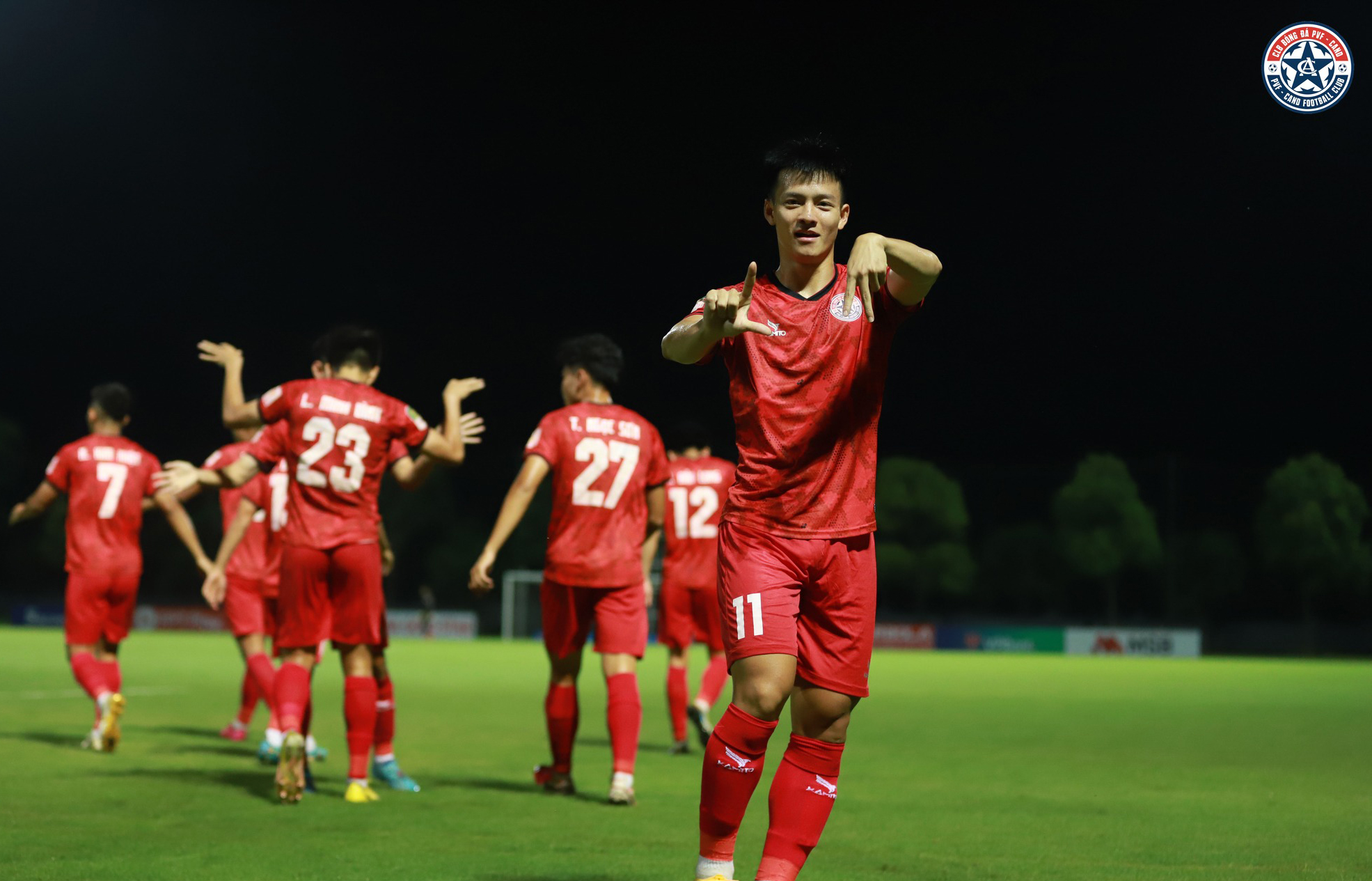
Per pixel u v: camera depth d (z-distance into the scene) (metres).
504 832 5.02
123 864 4.23
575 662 6.21
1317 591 37.78
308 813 5.42
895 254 3.21
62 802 5.65
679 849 4.64
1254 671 24.83
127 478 8.22
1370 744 9.29
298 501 5.89
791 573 3.36
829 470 3.38
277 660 5.99
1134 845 4.85
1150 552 38.16
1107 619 38.47
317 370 6.47
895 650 37.22
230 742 8.34
